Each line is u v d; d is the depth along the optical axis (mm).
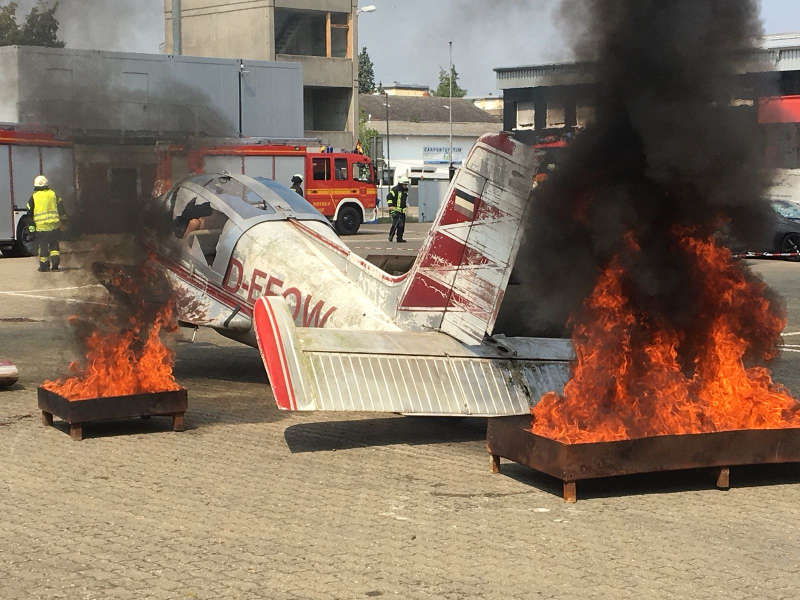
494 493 6949
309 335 7613
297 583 5242
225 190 10836
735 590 5164
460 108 94125
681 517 6434
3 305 17844
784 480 7363
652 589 5172
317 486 7094
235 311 10328
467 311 8273
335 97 52812
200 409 9820
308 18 49938
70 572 5398
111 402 8469
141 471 7477
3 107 25188
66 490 6953
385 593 5105
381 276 9039
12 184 26953
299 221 10531
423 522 6277
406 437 8688
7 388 10758
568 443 6754
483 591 5137
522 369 8008
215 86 34094
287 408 7055
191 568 5457
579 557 5652
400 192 33406
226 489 6996
